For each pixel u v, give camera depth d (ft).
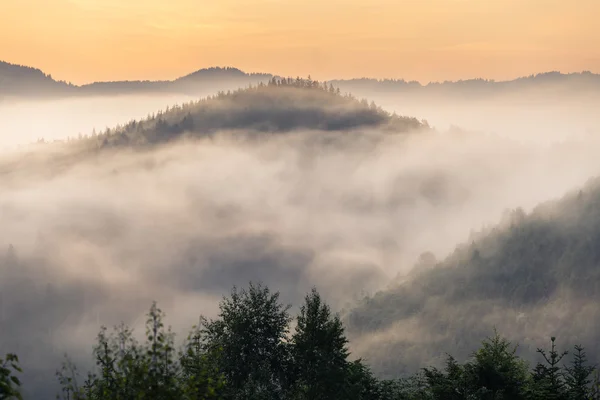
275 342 209.46
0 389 65.87
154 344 85.66
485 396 187.32
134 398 83.76
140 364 85.10
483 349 203.31
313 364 199.52
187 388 86.48
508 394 190.90
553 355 205.46
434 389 197.57
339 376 193.26
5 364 68.74
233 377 197.98
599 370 196.85
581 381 194.18
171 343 87.40
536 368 206.49
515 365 202.49
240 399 183.21
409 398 207.62
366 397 207.31
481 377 194.59
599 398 187.21
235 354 201.87
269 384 197.57
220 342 197.47
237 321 204.54
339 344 202.18
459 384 197.47
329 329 201.16
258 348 208.54
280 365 206.90
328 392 193.77
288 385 206.18
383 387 211.82
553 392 187.21
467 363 203.10
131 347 87.30
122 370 86.12
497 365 196.95
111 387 86.99
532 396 187.93
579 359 200.44
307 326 203.10
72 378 84.58
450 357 211.41
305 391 196.65
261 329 208.85
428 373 207.21
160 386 83.66
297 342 201.98
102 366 88.94
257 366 201.87
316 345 200.64
